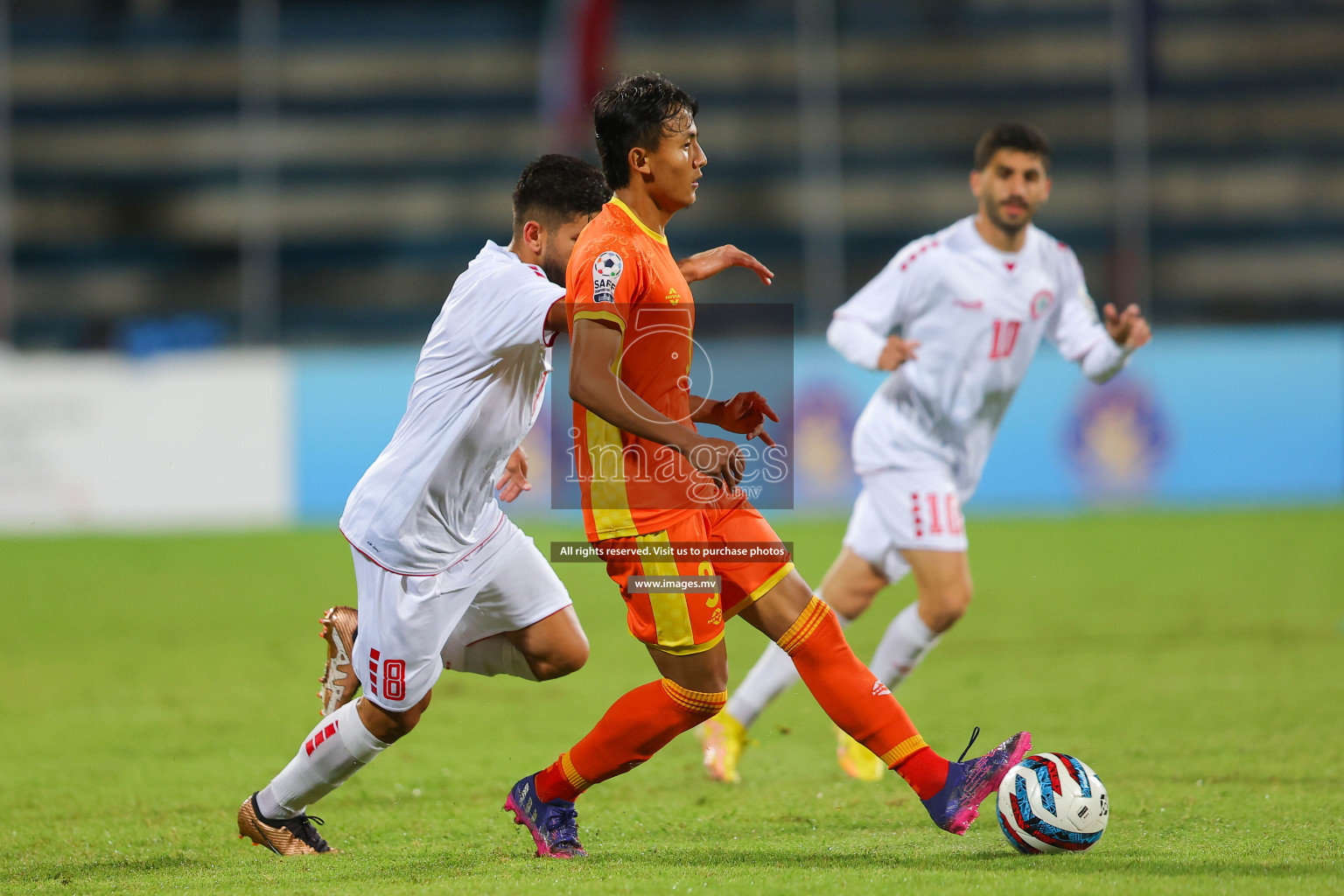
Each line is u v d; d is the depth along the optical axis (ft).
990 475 172.35
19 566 139.74
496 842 47.32
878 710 43.62
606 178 42.96
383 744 44.45
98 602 118.42
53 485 167.53
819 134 249.96
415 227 252.62
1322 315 246.27
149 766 61.87
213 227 251.39
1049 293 61.87
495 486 47.03
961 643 94.32
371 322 252.21
